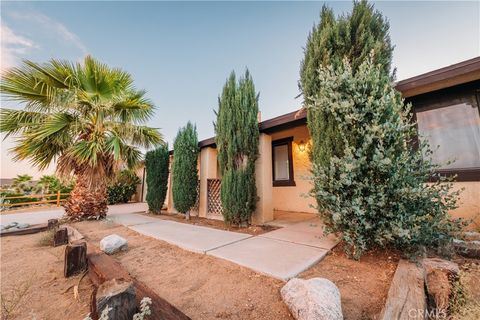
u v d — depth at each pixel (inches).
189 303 65.0
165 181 279.0
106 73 211.5
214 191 236.7
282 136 262.7
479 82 122.8
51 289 79.0
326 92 106.7
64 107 191.3
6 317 61.7
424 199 88.6
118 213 282.7
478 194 119.9
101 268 76.0
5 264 105.1
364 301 62.2
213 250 108.7
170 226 181.5
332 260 95.1
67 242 140.5
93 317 45.4
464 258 92.7
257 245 117.0
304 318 51.4
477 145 122.1
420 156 93.0
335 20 131.2
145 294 58.1
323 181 102.5
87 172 217.3
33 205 412.5
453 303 57.3
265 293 69.1
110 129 221.0
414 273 71.0
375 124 91.0
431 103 136.8
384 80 105.2
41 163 209.3
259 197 186.5
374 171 94.0
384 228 89.0
